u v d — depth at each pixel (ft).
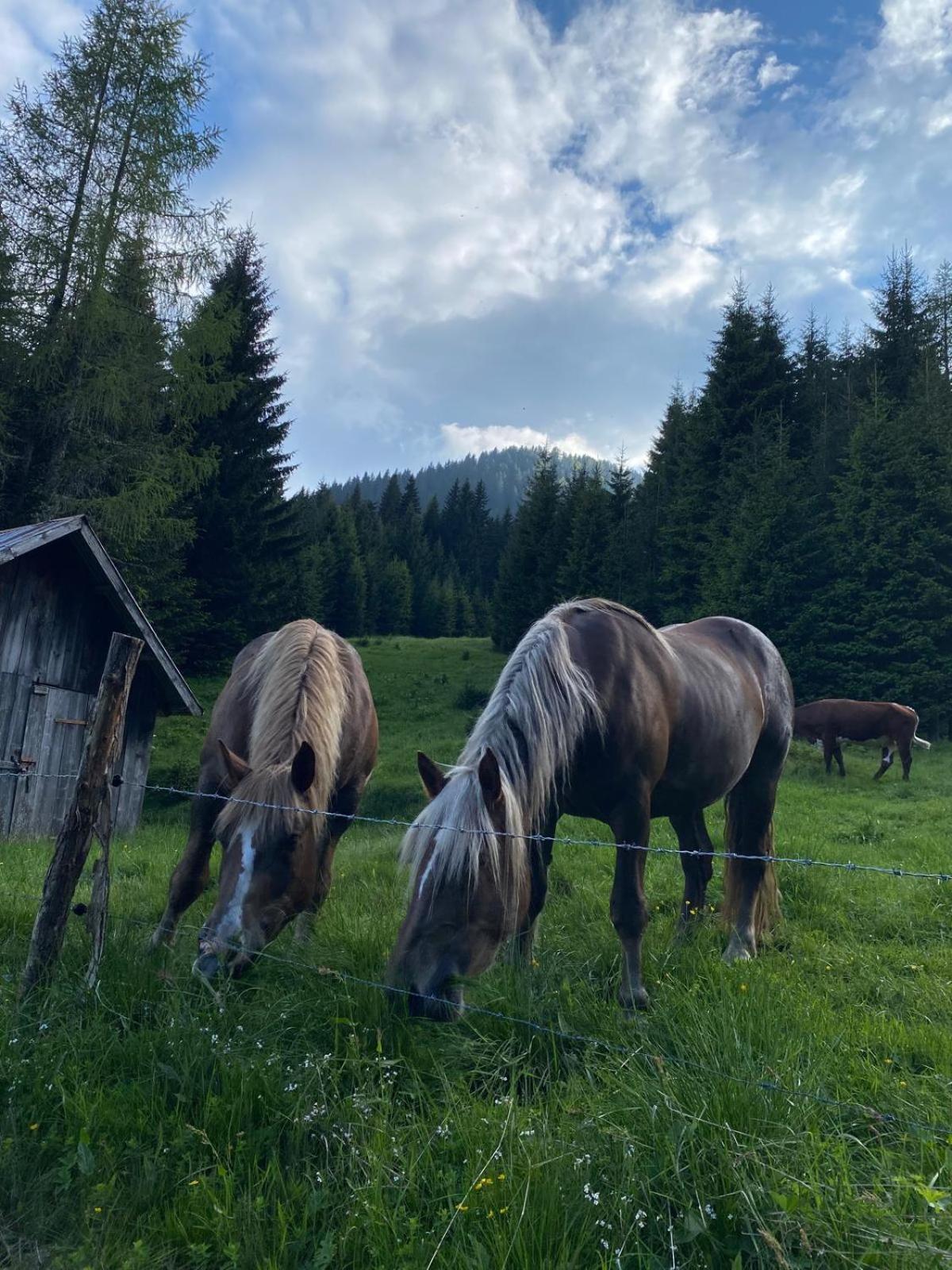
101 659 41.50
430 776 12.24
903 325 118.32
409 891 11.00
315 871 12.58
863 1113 8.29
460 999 10.40
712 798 17.08
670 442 144.66
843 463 87.40
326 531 189.26
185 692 44.65
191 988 10.78
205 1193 7.27
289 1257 6.67
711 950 15.61
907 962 15.47
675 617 102.58
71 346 53.88
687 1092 8.47
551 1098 9.04
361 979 11.59
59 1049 9.50
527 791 12.10
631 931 12.95
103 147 54.54
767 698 19.02
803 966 15.37
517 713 12.35
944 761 62.69
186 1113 8.58
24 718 37.52
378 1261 6.54
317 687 13.79
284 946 13.65
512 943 13.35
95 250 52.70
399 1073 9.52
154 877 21.75
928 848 27.89
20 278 53.06
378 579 197.57
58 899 10.91
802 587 85.61
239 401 93.66
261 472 95.50
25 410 54.85
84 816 10.99
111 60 54.29
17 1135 8.20
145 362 55.67
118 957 11.44
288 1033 10.34
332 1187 7.55
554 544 132.67
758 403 109.91
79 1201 7.42
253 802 11.89
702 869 18.19
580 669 13.34
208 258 57.00
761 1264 6.45
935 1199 6.72
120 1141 8.09
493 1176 7.24
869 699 77.56
